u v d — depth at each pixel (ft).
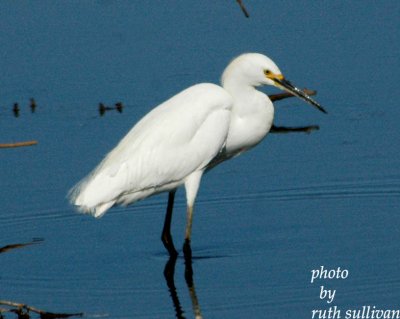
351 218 45.91
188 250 42.06
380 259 40.98
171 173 41.78
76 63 62.95
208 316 36.24
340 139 53.83
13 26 67.51
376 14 67.31
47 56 63.93
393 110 56.29
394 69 60.49
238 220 46.50
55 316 36.45
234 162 52.29
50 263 42.45
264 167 51.49
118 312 36.91
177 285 39.47
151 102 57.77
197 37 64.75
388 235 43.65
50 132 55.21
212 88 42.47
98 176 41.39
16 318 37.06
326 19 66.80
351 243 42.96
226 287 38.93
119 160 41.55
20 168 51.19
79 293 39.01
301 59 61.87
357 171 50.31
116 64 62.39
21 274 41.24
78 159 51.88
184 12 68.54
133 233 45.88
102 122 56.03
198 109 41.78
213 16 67.72
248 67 42.42
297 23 66.23
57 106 58.18
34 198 48.55
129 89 59.41
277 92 59.82
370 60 61.62
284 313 36.27
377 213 46.32
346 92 58.44
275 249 42.75
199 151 41.83
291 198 48.42
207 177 50.93
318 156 52.19
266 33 64.90
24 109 57.88
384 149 52.37
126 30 66.44
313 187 49.21
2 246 44.42
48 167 51.19
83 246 44.32
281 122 56.49
